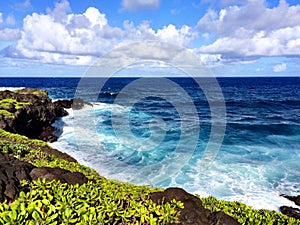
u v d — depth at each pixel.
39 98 27.56
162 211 4.35
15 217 3.11
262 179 14.11
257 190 12.82
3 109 19.95
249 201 11.74
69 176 5.50
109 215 3.87
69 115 29.58
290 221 6.55
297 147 20.80
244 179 13.94
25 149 9.79
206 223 4.50
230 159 16.84
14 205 3.39
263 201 11.81
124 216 3.94
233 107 43.81
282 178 14.36
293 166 16.20
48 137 20.78
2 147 8.95
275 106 45.88
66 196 4.06
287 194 12.58
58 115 28.69
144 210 4.18
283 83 118.25
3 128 17.95
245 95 62.84
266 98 56.97
